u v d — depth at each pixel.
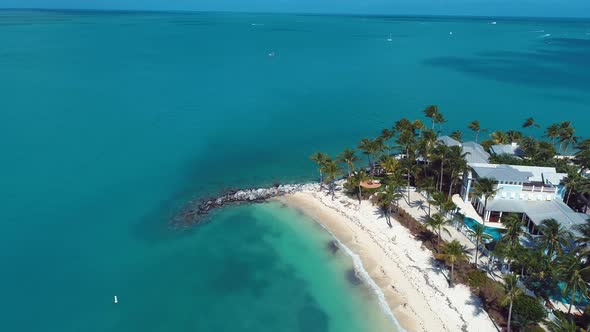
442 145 77.06
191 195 83.19
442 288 56.91
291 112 141.88
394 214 74.44
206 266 63.09
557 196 71.00
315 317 54.06
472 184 74.94
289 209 78.12
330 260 64.25
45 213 74.88
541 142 90.94
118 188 85.06
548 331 48.34
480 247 63.78
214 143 111.75
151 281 59.75
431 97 166.75
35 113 128.12
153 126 123.12
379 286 58.56
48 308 54.19
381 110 146.75
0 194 80.31
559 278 49.28
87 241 67.88
